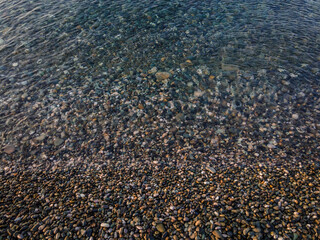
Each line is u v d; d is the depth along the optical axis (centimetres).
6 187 826
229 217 698
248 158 914
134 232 668
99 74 1353
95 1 1998
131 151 949
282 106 1147
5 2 2052
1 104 1195
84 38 1611
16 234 668
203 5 1884
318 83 1261
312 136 998
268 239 641
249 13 1780
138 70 1369
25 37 1636
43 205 752
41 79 1334
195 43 1541
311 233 648
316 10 1805
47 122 1094
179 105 1156
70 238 656
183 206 734
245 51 1466
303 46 1485
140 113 1117
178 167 880
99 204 748
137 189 797
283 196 757
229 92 1223
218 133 1025
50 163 919
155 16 1783
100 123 1076
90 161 916
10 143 1009
